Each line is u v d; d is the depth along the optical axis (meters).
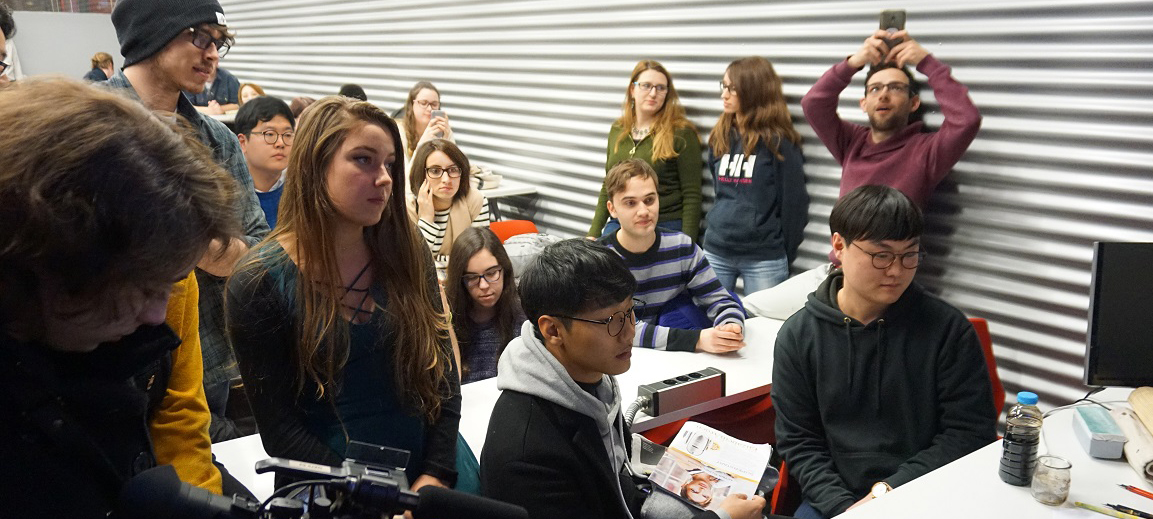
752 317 3.09
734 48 4.00
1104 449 1.75
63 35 9.55
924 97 3.28
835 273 2.15
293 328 1.42
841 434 2.02
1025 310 3.14
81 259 0.53
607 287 1.41
